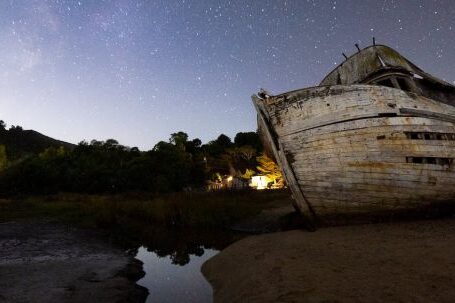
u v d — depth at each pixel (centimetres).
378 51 1250
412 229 923
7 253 1178
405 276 563
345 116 1030
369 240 843
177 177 4619
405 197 1008
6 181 4169
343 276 596
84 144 5953
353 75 1313
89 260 1087
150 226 1756
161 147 4969
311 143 1057
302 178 1076
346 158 1015
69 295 752
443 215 1067
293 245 879
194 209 1833
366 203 1016
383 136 1005
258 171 5084
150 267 1016
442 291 489
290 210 1875
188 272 944
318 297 515
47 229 1716
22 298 728
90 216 2175
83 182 4366
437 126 1042
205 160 5266
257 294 591
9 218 2153
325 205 1058
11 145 11525
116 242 1402
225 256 962
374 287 530
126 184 4375
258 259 819
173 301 721
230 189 3756
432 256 654
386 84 1239
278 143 1123
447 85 1307
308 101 1084
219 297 689
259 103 1155
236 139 6594
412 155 1002
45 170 4347
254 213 1839
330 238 912
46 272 937
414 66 1414
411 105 1035
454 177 1031
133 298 744
